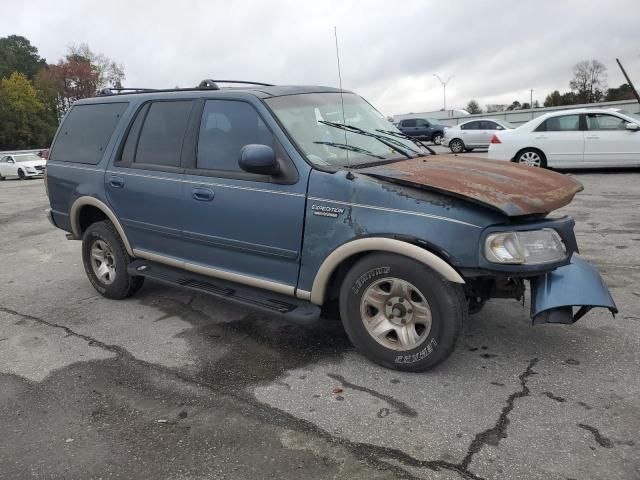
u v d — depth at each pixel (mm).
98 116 5203
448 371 3467
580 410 2965
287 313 3660
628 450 2611
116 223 4902
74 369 3740
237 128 3982
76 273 6395
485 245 3029
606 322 4129
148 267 4812
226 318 4602
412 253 3139
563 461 2553
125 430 2971
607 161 12273
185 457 2713
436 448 2693
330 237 3434
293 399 3219
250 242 3859
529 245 3084
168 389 3408
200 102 4273
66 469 2658
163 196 4395
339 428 2902
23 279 6227
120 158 4840
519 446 2678
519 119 39531
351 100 4578
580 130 12469
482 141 24562
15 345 4207
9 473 2641
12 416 3166
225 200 3938
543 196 3238
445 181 3213
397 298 3373
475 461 2582
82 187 5148
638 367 3414
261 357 3816
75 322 4664
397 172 3404
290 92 4137
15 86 70500
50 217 5695
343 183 3381
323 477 2520
